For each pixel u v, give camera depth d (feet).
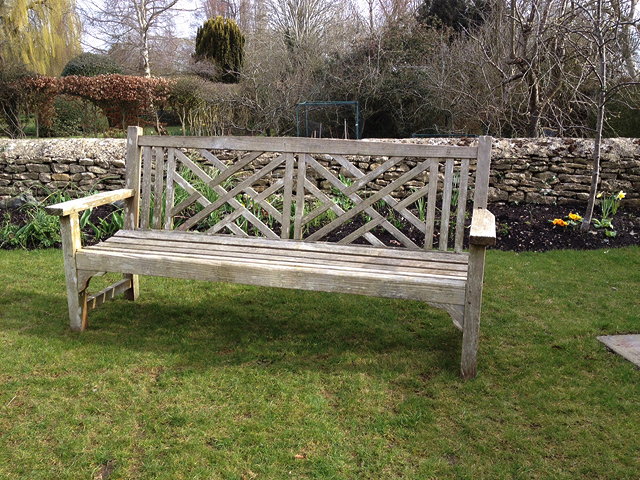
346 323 9.60
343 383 7.45
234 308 10.23
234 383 7.36
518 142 17.07
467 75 27.73
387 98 34.17
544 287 11.32
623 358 8.14
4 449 5.90
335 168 17.21
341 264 8.46
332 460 5.81
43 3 43.62
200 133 30.58
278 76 39.52
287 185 9.84
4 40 40.70
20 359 7.89
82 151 17.22
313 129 36.60
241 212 10.04
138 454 5.88
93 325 9.24
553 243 14.44
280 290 11.28
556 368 7.88
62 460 5.75
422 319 9.82
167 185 10.27
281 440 6.14
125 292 10.54
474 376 7.55
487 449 6.02
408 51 34.58
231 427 6.37
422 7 40.93
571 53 21.66
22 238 14.15
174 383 7.35
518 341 8.80
